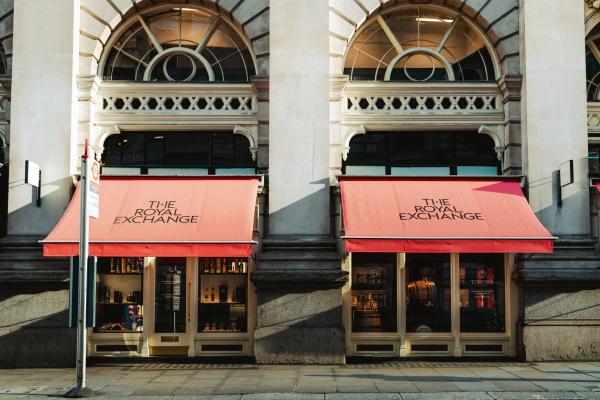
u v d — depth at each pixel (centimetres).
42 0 1218
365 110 1245
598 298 1152
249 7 1244
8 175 1213
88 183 895
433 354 1191
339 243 1180
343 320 1180
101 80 1244
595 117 1258
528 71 1207
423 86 1245
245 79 1280
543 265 1161
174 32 1297
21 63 1202
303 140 1189
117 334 1199
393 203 1121
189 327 1200
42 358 1138
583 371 1045
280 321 1141
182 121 1236
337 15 1245
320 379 991
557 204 1179
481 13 1248
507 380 976
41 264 1157
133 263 1223
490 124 1241
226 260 1221
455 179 1180
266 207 1194
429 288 1212
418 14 1290
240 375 1032
